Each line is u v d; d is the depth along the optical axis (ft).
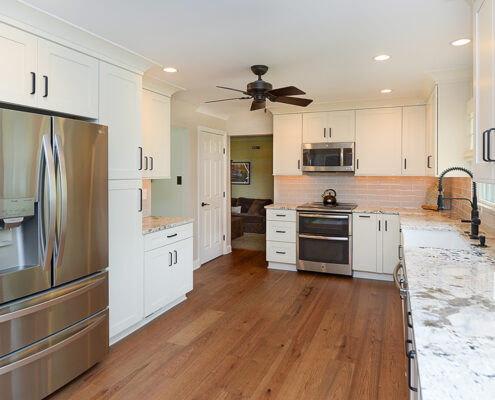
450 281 5.08
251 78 11.78
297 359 8.47
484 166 4.95
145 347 9.03
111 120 8.75
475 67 5.46
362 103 15.43
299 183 17.92
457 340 3.23
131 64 9.37
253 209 28.19
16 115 6.05
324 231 15.34
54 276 6.78
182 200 16.06
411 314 3.93
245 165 29.94
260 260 18.15
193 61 9.94
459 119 11.12
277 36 8.18
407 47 8.89
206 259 17.62
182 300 12.37
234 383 7.50
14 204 6.04
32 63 6.77
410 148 14.92
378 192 16.48
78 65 7.80
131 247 9.51
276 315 11.10
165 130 12.65
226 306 11.85
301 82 12.27
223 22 7.41
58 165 6.70
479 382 2.52
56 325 6.84
